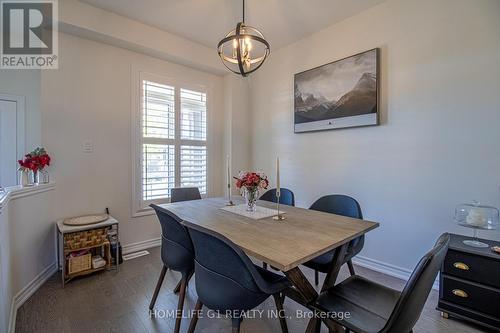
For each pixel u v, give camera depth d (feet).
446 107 7.07
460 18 6.79
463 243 6.06
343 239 4.59
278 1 8.22
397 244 8.09
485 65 6.45
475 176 6.64
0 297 4.60
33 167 7.47
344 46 9.31
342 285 4.70
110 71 9.68
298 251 3.99
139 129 10.43
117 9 8.75
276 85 12.02
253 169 13.28
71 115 8.84
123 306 6.43
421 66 7.48
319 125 10.00
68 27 8.34
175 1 8.28
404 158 7.88
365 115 8.59
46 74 8.37
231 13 8.96
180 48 10.78
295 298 4.83
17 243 6.41
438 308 6.12
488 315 5.43
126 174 10.15
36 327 5.60
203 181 12.69
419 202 7.61
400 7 7.88
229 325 5.74
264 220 5.92
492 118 6.39
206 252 4.12
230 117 12.99
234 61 6.53
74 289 7.25
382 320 3.71
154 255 9.83
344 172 9.43
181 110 11.79
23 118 9.58
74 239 7.72
